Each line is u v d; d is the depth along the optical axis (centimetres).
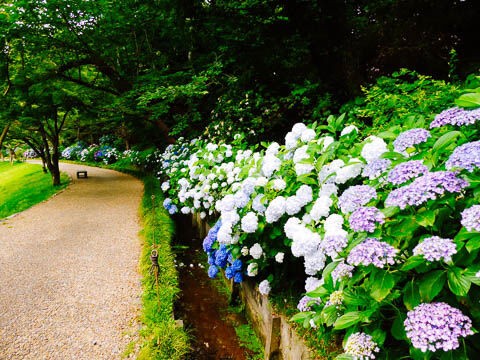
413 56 544
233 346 303
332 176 222
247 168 325
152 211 672
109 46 832
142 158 1441
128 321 324
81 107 1001
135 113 856
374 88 403
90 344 295
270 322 267
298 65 611
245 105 612
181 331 290
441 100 318
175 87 655
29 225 696
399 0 572
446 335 106
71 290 393
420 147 156
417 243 139
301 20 609
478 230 105
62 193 1044
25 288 404
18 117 862
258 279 318
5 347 296
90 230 635
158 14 738
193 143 709
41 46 764
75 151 2350
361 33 605
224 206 305
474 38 531
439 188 117
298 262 282
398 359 140
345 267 152
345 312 162
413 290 128
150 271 397
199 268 462
